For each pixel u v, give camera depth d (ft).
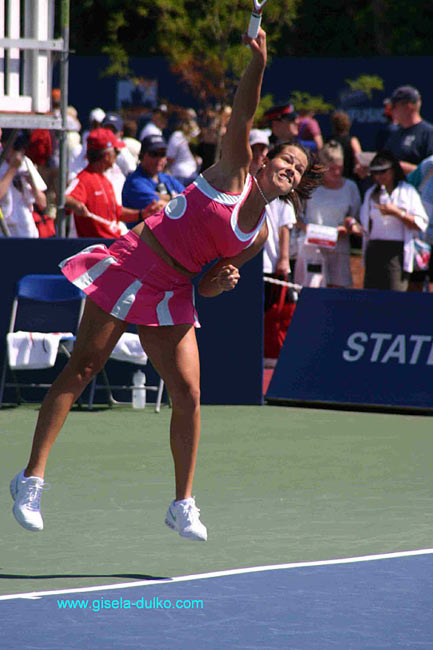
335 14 194.90
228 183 39.09
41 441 40.14
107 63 170.19
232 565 41.06
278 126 97.50
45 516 48.85
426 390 76.84
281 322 89.92
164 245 39.65
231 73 142.41
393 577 39.42
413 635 33.09
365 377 78.54
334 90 165.99
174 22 136.46
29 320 79.97
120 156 111.04
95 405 80.94
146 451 64.03
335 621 34.40
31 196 88.69
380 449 65.36
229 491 54.08
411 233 89.45
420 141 103.86
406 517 49.01
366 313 79.61
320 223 96.27
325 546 43.86
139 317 39.91
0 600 36.52
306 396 79.66
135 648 31.83
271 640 32.58
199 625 33.96
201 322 80.38
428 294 78.18
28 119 82.17
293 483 56.03
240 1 134.31
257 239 41.52
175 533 45.91
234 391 80.74
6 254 79.30
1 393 78.23
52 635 32.99
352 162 119.34
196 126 137.28
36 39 81.61
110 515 49.06
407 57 162.61
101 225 85.61
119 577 39.40
